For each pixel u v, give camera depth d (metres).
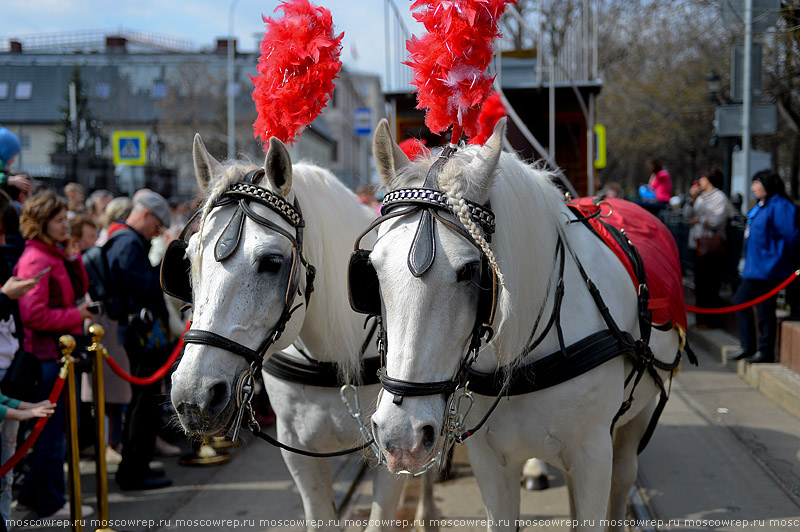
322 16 2.84
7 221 3.82
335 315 2.73
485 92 2.31
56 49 46.97
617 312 2.67
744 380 6.40
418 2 2.39
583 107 6.47
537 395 2.37
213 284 2.26
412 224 1.94
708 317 8.30
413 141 2.75
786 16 5.45
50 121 38.94
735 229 8.16
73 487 3.53
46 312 3.80
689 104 16.38
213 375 2.19
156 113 37.97
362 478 4.75
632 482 3.31
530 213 2.30
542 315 2.38
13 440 3.74
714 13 7.81
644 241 3.29
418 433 1.82
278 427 2.95
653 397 3.29
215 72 37.09
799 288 6.27
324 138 48.88
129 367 4.88
